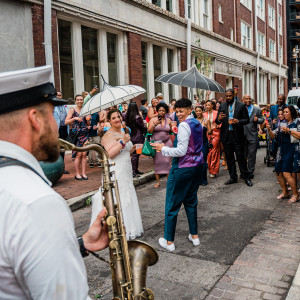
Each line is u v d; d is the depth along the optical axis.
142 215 5.80
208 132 8.07
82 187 7.12
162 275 3.71
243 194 7.07
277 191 7.27
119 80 13.42
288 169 6.28
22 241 0.92
